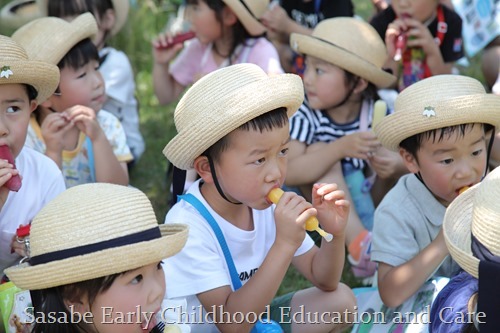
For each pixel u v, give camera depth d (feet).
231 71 14.30
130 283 12.21
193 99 14.16
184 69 26.61
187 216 14.79
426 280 16.30
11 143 15.28
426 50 24.58
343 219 14.67
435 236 16.84
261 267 13.84
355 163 22.30
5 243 16.72
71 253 11.71
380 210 17.11
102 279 12.02
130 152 23.08
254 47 24.59
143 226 12.05
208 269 14.47
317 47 21.38
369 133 20.92
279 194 14.05
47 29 19.89
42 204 17.20
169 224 13.21
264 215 15.79
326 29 22.20
